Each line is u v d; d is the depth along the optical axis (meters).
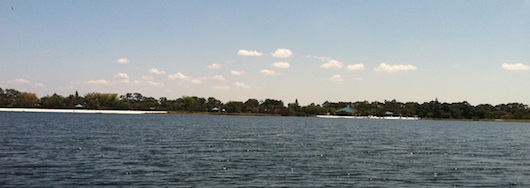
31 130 107.00
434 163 54.91
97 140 80.12
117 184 36.59
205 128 143.25
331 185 38.41
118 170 43.38
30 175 39.44
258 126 172.88
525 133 161.25
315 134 121.69
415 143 92.50
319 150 69.56
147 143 76.06
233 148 69.88
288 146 76.56
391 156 62.53
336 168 48.12
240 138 96.44
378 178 42.28
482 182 41.53
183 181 38.50
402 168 49.47
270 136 107.12
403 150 73.44
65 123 153.38
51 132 100.94
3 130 103.81
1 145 65.50
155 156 55.78
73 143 72.12
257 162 51.91
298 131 138.88
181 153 60.19
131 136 93.88
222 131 126.44
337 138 104.38
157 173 42.09
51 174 40.19
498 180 42.81
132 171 42.91
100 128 125.25
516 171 49.06
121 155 56.06
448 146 85.50
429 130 175.38
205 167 46.69
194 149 66.69
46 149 61.12
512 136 135.12
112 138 86.31
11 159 49.53
